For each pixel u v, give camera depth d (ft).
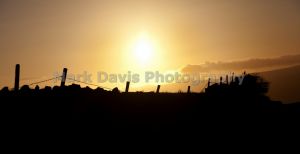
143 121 126.11
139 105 136.26
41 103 109.60
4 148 87.15
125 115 125.49
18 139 92.12
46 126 100.78
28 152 86.84
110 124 114.83
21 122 99.14
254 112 158.92
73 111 112.47
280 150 108.37
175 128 124.57
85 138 100.78
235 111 155.43
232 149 105.81
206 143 110.42
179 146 105.29
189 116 139.95
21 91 111.75
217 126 131.95
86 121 110.83
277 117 155.02
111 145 99.66
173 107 144.25
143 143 105.19
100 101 126.82
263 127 136.77
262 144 113.50
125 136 108.78
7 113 101.30
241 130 129.70
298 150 109.29
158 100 147.74
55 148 91.35
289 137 125.39
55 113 107.96
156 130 119.85
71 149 92.17
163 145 105.19
